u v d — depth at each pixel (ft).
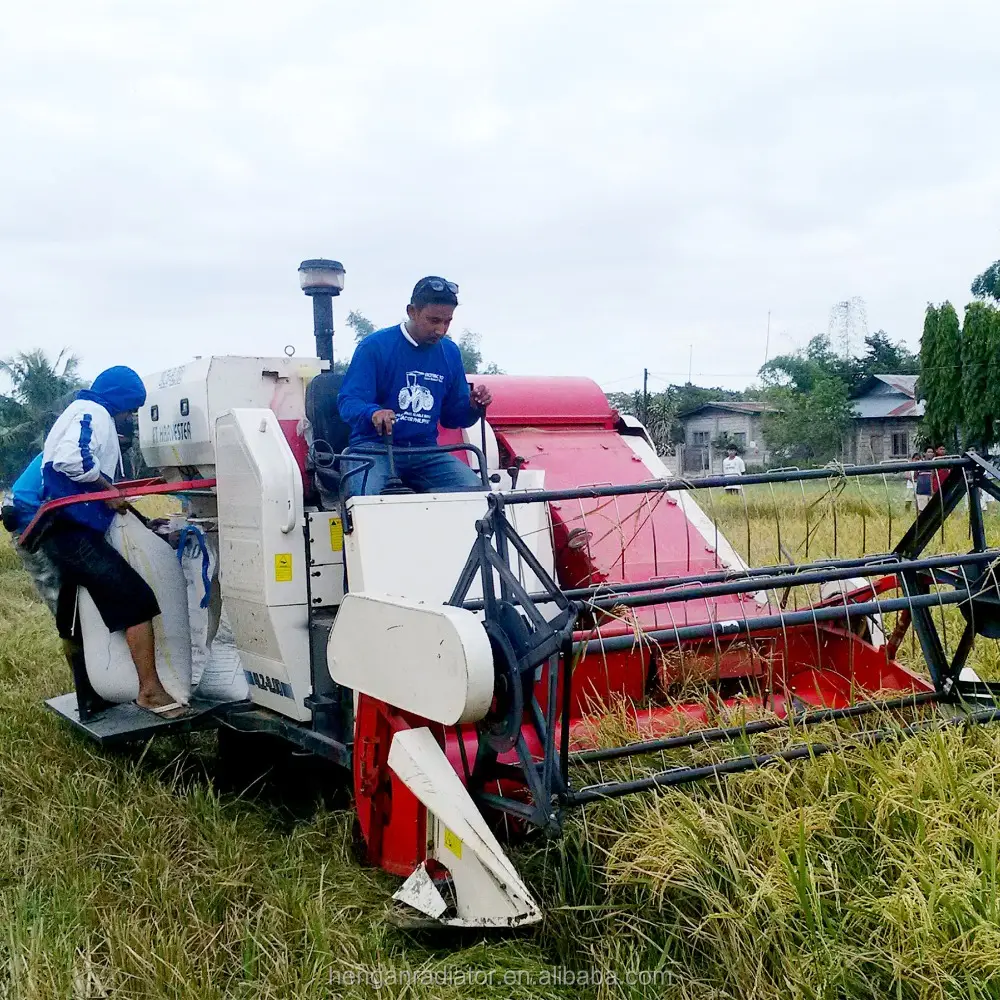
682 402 146.30
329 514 14.53
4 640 26.35
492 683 10.07
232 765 16.69
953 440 84.79
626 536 17.51
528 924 9.97
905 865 9.82
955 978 8.87
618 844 10.83
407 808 11.59
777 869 9.96
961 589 13.26
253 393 16.74
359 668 11.94
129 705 17.62
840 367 139.85
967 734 12.52
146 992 10.19
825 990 9.00
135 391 17.63
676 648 14.61
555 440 20.01
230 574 15.31
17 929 11.21
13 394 111.34
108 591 16.66
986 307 82.33
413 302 15.46
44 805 14.78
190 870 12.84
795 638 15.49
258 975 10.59
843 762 11.53
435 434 16.24
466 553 13.50
